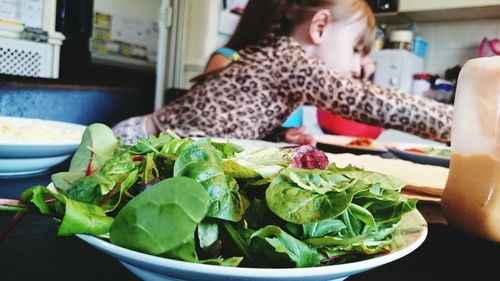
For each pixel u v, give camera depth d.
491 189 0.38
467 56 2.75
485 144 0.38
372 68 1.40
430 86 2.63
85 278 0.30
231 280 0.22
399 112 0.91
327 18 1.12
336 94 0.97
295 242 0.25
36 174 0.58
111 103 1.64
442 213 0.45
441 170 0.65
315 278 0.23
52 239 0.36
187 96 1.11
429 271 0.35
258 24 1.18
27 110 1.15
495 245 0.39
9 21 1.42
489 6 2.35
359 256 0.28
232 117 1.05
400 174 0.58
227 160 0.31
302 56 1.05
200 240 0.25
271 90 1.07
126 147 0.36
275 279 0.22
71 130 0.74
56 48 1.57
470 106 0.40
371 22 1.23
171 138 0.37
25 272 0.30
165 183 0.24
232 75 1.07
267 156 0.35
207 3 2.38
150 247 0.23
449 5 2.44
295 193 0.27
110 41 2.29
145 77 2.55
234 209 0.26
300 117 1.79
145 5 2.45
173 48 2.52
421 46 2.79
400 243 0.30
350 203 0.28
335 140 1.21
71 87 1.33
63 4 1.59
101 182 0.28
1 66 1.41
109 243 0.24
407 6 2.58
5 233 0.30
